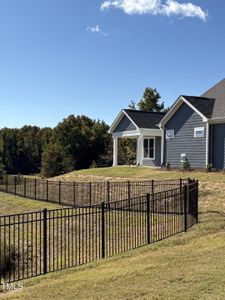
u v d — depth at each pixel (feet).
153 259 28.07
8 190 91.20
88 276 25.54
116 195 67.41
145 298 19.43
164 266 25.39
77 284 23.68
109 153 153.17
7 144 192.24
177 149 87.71
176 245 33.14
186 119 85.51
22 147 195.52
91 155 155.12
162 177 75.05
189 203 40.57
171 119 89.35
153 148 104.94
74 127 154.10
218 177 65.46
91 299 20.39
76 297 21.13
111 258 31.22
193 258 26.84
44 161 140.77
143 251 32.35
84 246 38.91
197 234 36.50
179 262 26.12
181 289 20.16
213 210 48.24
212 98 87.20
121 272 25.20
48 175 138.82
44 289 23.70
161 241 35.50
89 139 154.20
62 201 72.18
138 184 67.82
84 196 71.92
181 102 86.28
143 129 101.09
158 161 102.32
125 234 40.65
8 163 192.24
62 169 141.38
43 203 71.26
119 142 150.41
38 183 86.38
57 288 23.47
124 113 108.27
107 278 24.00
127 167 97.45
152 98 144.46
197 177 68.08
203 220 42.83
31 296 22.61
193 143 83.82
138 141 106.93
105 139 156.56
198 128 82.58
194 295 19.07
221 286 20.02
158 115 110.42
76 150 152.87
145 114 108.68
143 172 85.35
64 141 153.89
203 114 80.33
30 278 28.04
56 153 141.59
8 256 32.60
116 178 83.41
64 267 31.48
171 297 19.12
